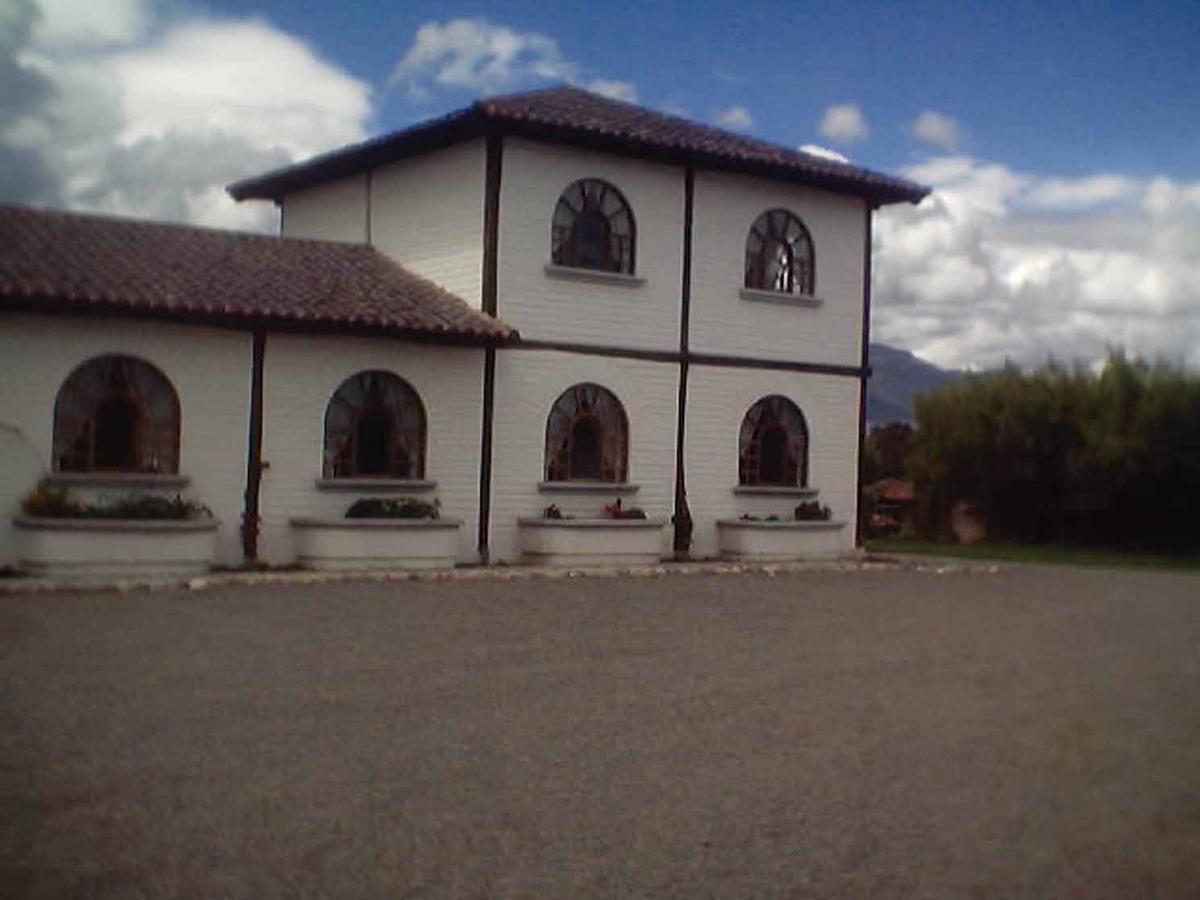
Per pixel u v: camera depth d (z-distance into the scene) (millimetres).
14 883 5668
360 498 18953
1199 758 8992
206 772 7473
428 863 6195
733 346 23000
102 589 15148
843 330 24438
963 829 7152
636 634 13469
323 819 6746
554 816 7027
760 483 23500
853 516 24641
